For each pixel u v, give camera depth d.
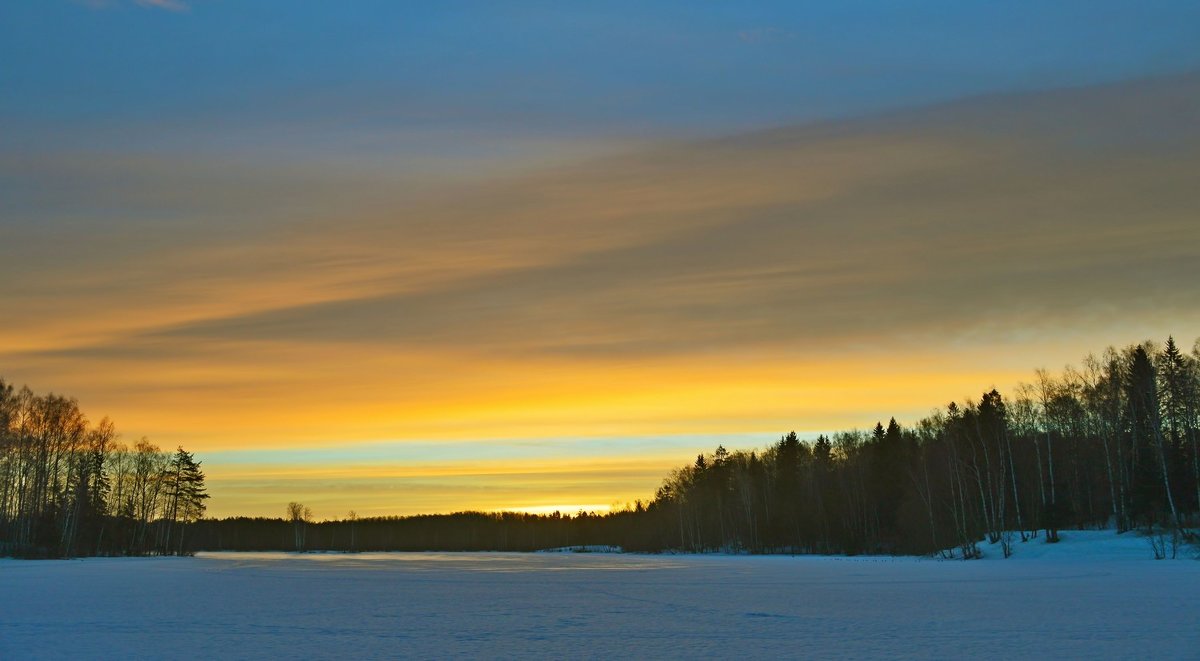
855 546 144.00
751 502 166.88
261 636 36.34
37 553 122.81
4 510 120.56
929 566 89.81
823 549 151.12
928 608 44.97
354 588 67.62
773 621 40.69
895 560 108.69
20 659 30.62
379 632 37.69
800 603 49.59
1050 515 97.50
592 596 57.53
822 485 154.12
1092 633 34.16
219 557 170.75
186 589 65.06
